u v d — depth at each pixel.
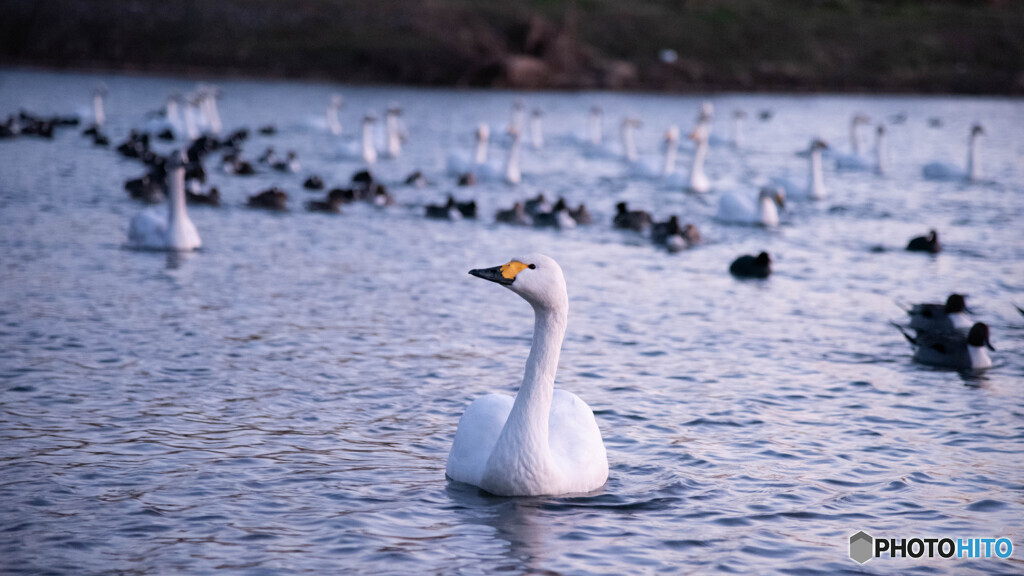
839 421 14.67
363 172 39.72
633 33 104.12
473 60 93.06
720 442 13.62
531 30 96.94
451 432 13.75
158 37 92.56
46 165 41.59
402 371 16.58
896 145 62.00
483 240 30.23
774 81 99.25
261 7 97.56
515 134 44.50
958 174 47.66
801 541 10.62
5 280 21.98
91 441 12.96
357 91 85.06
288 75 90.56
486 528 10.64
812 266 27.41
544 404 11.23
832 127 72.44
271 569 9.70
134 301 20.64
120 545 10.14
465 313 20.89
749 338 19.61
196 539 10.32
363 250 27.77
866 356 18.50
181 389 15.21
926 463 13.01
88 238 27.23
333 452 12.86
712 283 25.02
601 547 10.31
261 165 45.94
